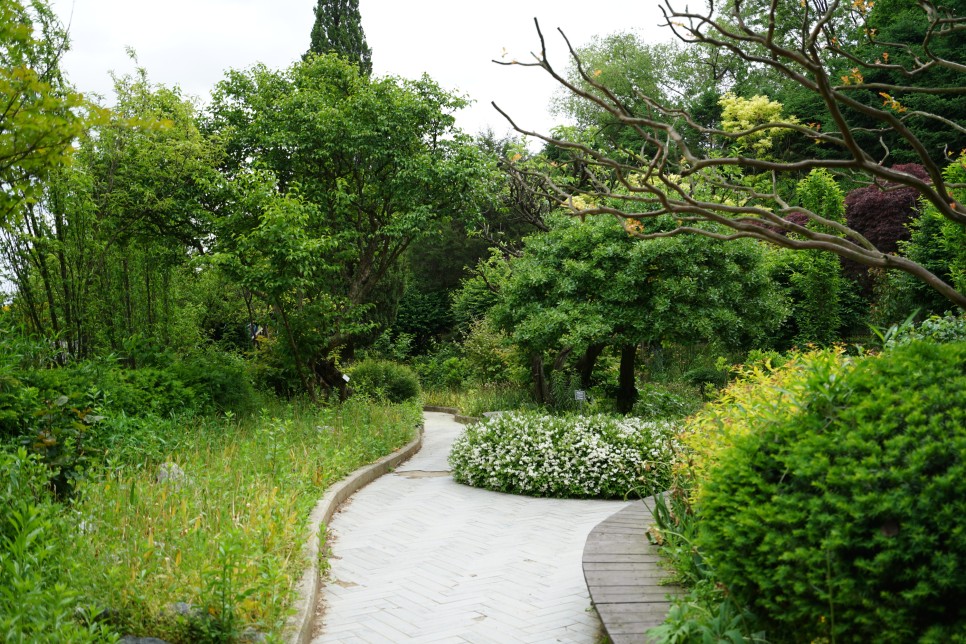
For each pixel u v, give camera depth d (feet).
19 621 10.28
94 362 31.53
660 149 8.79
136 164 40.19
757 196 10.29
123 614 12.17
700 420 18.35
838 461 9.25
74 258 33.88
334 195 52.19
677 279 37.96
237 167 52.90
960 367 9.81
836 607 8.99
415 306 111.86
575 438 30.45
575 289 39.29
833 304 47.91
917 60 11.12
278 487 21.22
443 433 55.26
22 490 15.25
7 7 18.15
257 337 55.06
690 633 11.19
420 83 54.49
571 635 14.33
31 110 16.52
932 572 8.28
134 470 20.97
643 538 17.78
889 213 59.06
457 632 14.55
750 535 9.80
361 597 16.79
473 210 55.26
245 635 12.57
